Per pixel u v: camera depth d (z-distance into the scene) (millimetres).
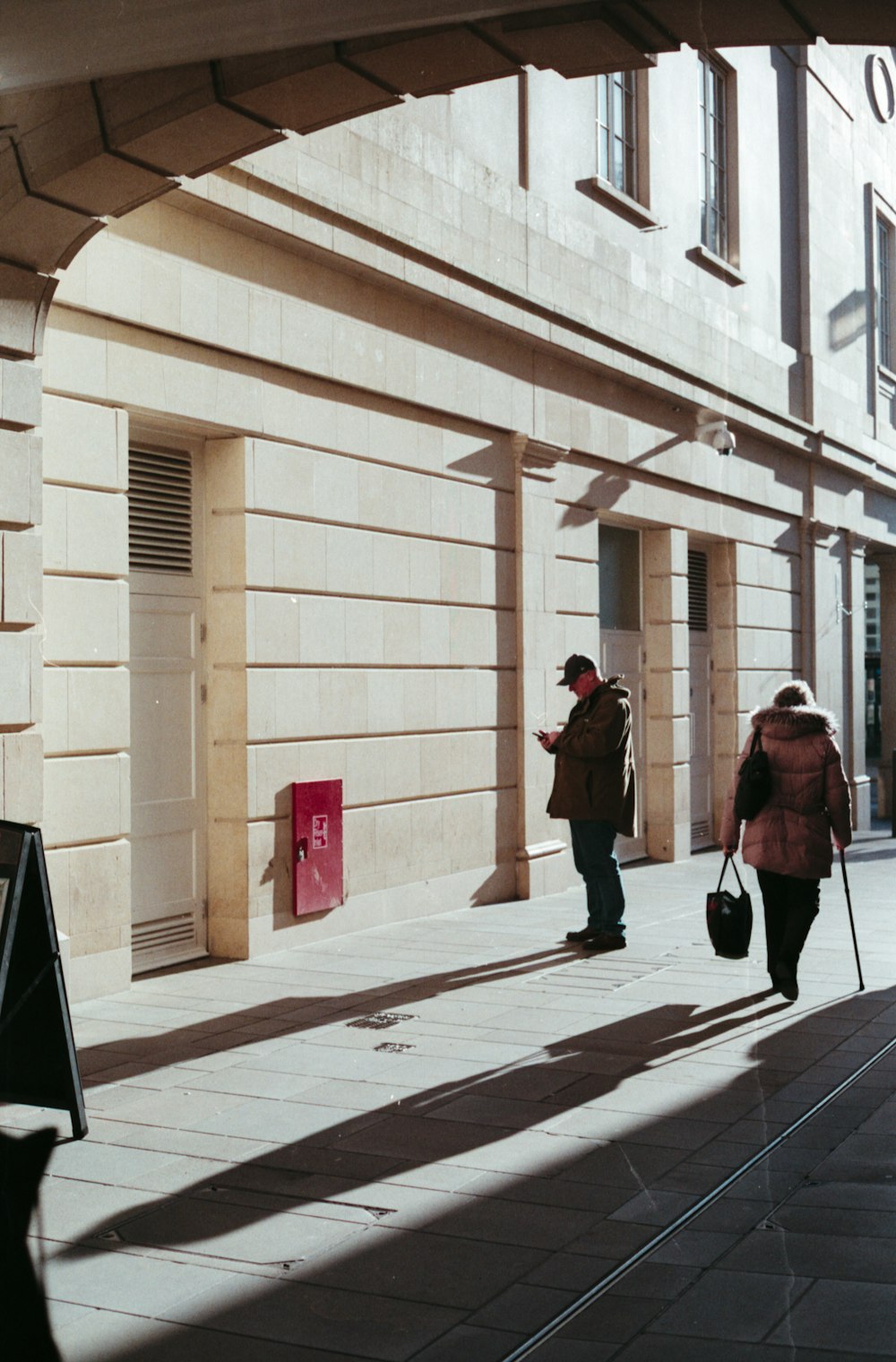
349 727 9578
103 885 7516
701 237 15680
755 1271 3787
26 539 6844
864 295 21109
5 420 6684
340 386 9484
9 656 6770
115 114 6043
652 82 14352
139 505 8234
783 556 18125
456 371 10727
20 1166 4766
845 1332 3389
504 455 11547
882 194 22078
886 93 22359
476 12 5289
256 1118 5277
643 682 14742
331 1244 4039
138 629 8219
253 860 8641
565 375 12383
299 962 8516
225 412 8438
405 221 9938
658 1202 4344
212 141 6164
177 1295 3701
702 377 14766
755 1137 4980
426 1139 5000
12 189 6324
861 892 12203
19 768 6797
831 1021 6836
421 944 9195
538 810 11805
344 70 5742
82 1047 6422
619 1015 6992
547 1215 4238
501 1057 6152
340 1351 3355
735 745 16453
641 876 13266
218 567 8672
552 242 12094
